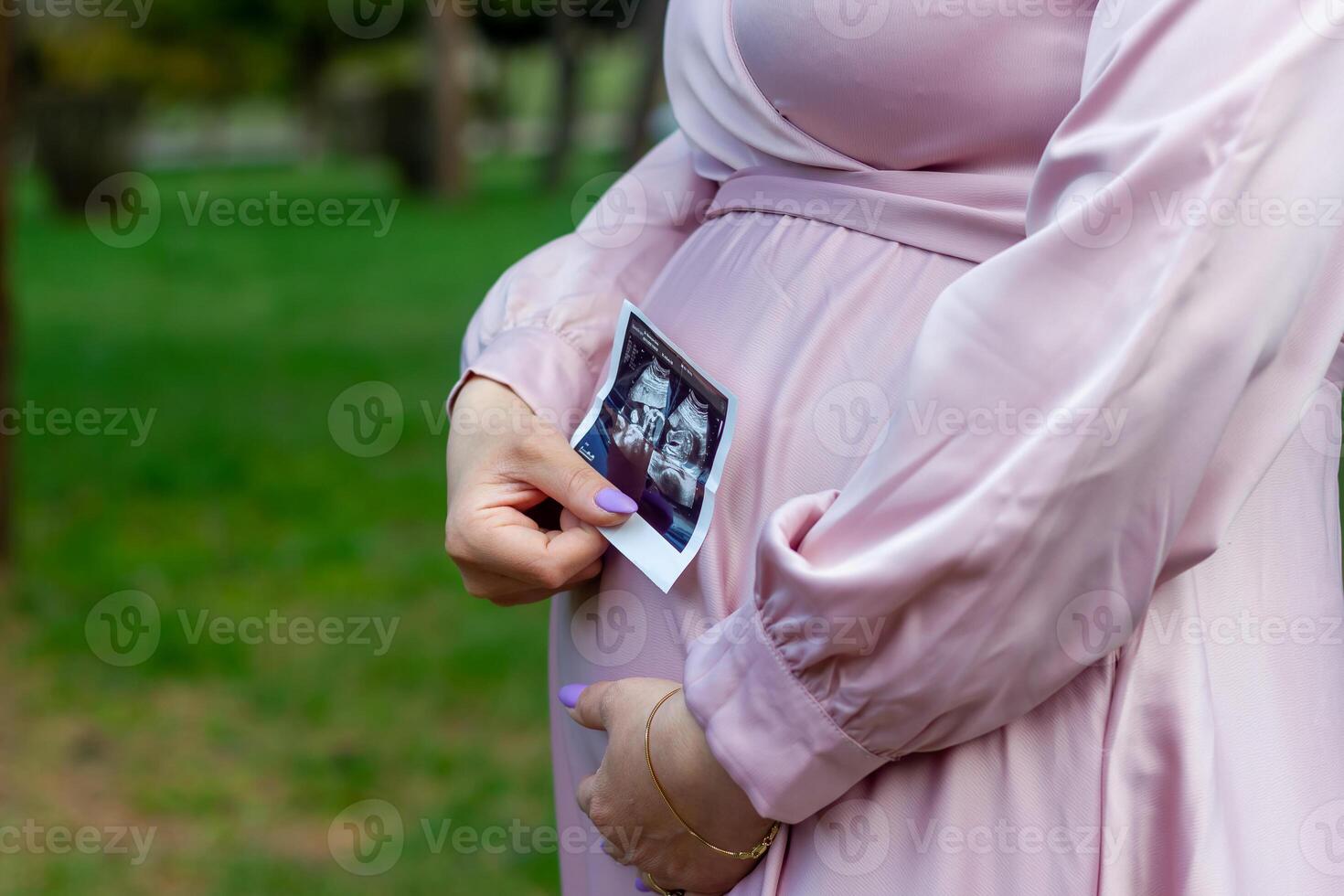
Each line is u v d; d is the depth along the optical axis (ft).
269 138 97.96
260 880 8.55
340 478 17.61
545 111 96.63
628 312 3.57
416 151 56.39
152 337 26.30
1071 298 2.54
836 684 2.69
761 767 2.78
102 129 49.32
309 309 29.66
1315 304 2.66
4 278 13.66
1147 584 2.55
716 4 3.80
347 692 11.42
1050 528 2.49
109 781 10.01
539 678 11.65
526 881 8.55
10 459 13.97
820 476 3.12
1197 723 2.78
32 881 8.55
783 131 3.51
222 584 13.94
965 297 2.64
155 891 8.49
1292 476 3.10
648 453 3.45
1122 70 2.66
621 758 3.10
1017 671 2.60
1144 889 2.77
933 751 2.82
